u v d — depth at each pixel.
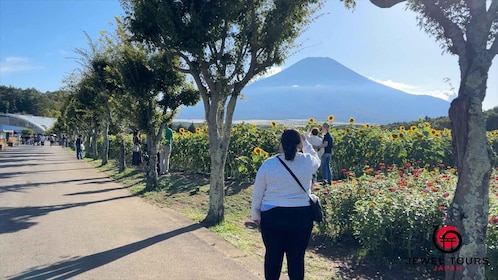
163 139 15.58
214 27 7.15
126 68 11.74
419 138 12.88
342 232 6.96
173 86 12.21
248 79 7.75
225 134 7.94
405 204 5.79
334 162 13.32
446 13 4.10
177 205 9.80
